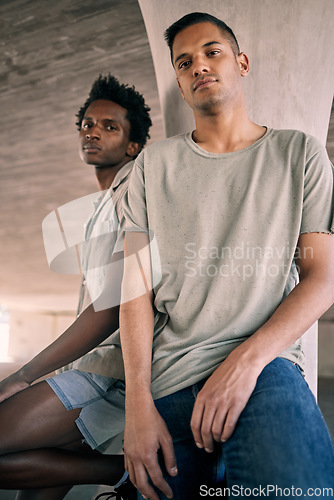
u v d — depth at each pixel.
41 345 17.47
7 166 7.75
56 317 17.69
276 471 0.74
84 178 7.83
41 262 11.72
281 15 1.64
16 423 0.97
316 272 0.93
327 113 1.80
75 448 1.14
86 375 1.09
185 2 1.69
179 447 0.92
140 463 0.82
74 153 7.09
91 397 1.05
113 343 1.11
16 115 6.32
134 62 4.92
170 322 1.03
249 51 1.67
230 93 1.07
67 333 1.09
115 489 1.01
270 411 0.80
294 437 0.77
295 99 1.68
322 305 0.89
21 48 5.00
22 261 11.93
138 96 1.73
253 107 1.67
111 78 1.70
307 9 1.64
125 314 0.98
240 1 1.64
